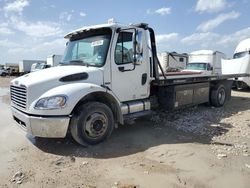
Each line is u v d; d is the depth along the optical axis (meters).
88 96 4.98
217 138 5.51
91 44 5.56
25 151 4.75
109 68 5.32
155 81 6.40
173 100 7.00
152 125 6.60
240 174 3.79
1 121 7.31
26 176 3.75
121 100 5.64
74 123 4.75
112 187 3.43
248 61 14.98
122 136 5.64
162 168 4.00
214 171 3.89
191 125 6.58
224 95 9.76
